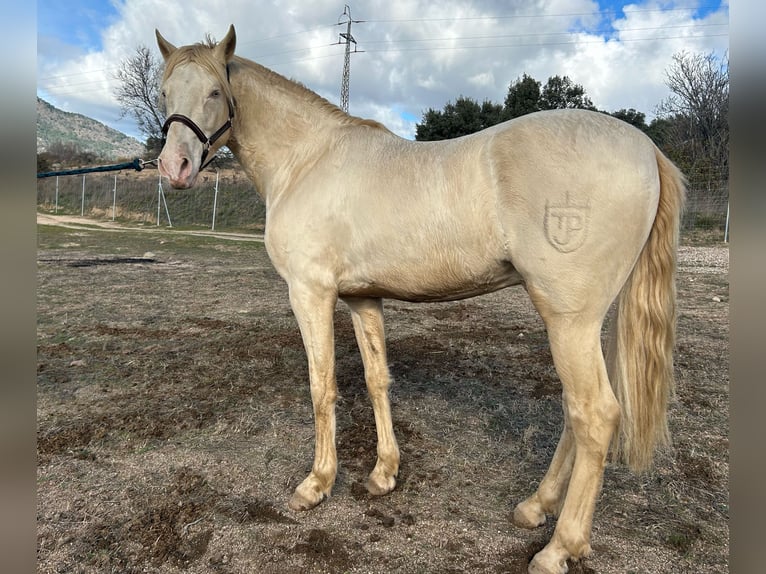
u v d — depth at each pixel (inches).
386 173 75.4
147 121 1103.6
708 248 397.7
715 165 555.2
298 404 124.6
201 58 84.0
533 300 66.4
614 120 66.2
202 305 234.8
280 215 84.3
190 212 808.3
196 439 106.7
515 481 90.8
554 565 66.2
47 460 97.6
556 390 132.2
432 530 77.3
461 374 144.6
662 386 66.1
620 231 61.8
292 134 90.4
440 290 75.5
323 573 68.3
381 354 91.3
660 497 85.2
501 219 65.5
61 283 283.1
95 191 943.0
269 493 87.4
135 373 145.1
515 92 941.2
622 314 67.7
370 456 100.3
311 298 82.1
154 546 73.7
